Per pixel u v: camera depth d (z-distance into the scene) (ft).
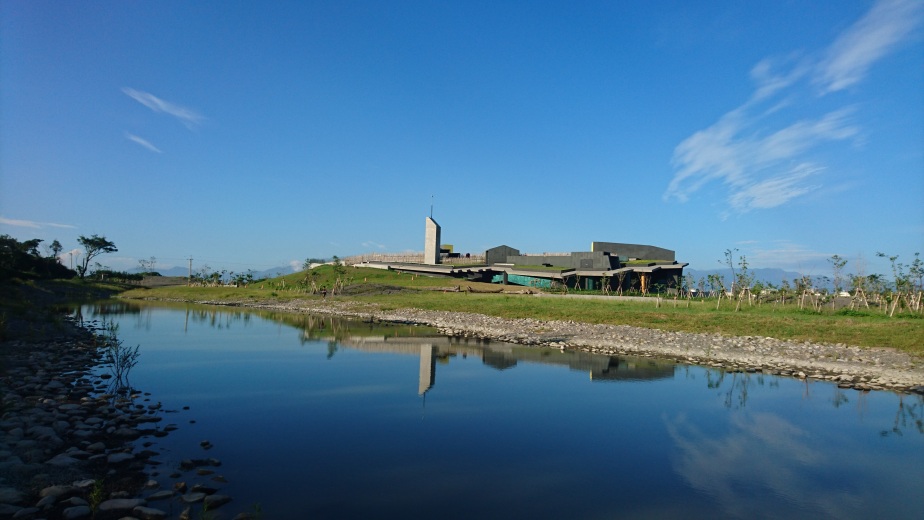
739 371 77.77
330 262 370.12
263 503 31.53
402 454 41.68
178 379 68.23
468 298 201.77
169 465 36.68
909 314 128.98
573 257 270.87
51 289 258.16
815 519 31.96
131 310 190.08
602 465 40.42
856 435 48.37
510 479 37.06
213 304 238.89
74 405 48.21
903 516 32.53
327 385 66.59
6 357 70.74
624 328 122.83
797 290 166.81
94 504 28.35
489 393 63.41
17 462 33.32
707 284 211.61
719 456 42.86
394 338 116.26
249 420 50.06
